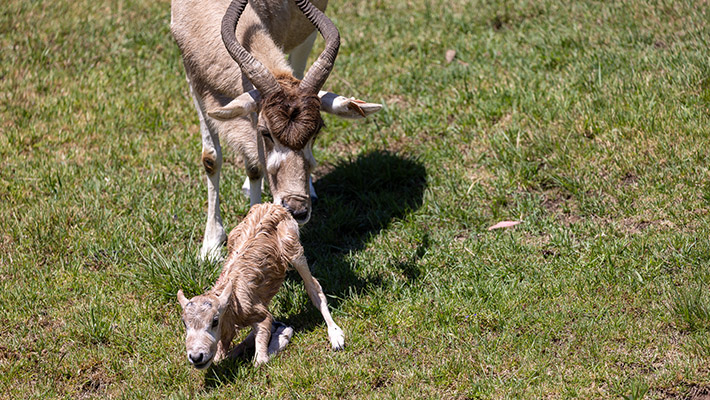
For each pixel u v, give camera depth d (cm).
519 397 743
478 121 1280
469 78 1405
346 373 789
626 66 1329
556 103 1261
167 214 1118
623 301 870
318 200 1180
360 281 961
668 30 1439
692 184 1041
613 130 1168
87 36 1611
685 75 1239
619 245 957
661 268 916
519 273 943
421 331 854
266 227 854
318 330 867
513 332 841
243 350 848
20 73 1475
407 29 1631
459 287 924
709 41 1350
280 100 830
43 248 1041
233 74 928
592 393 739
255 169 995
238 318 812
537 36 1505
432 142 1265
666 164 1091
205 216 1126
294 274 984
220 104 959
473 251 1002
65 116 1349
